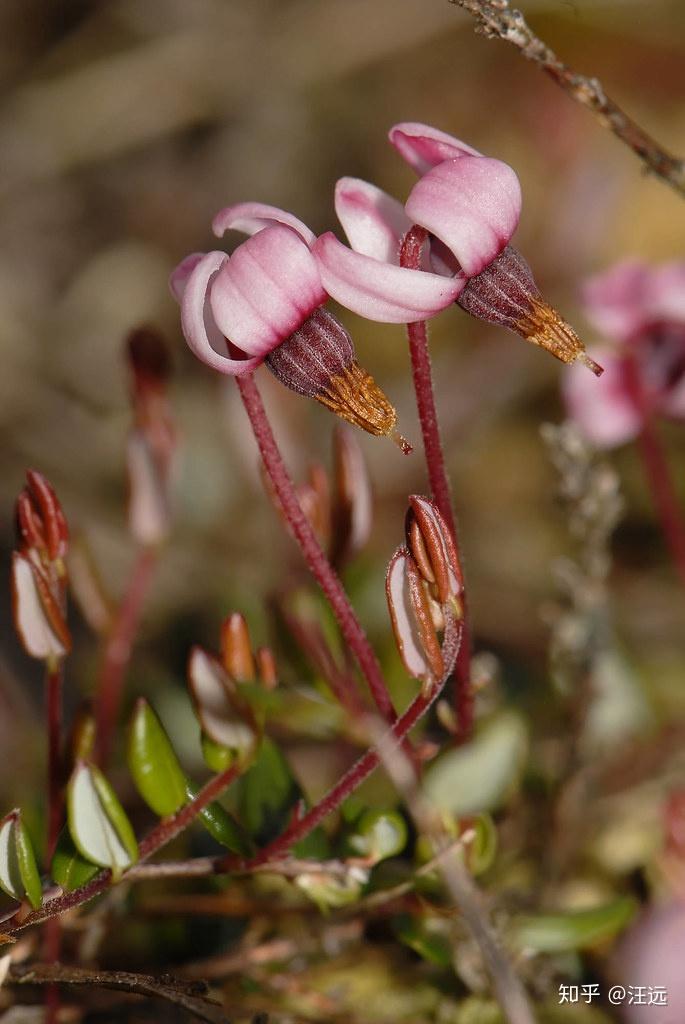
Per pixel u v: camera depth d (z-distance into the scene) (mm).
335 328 123
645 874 148
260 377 166
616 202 247
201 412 218
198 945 142
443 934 137
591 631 153
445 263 126
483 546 210
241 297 122
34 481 128
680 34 257
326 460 214
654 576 198
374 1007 141
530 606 197
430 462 130
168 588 197
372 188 127
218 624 181
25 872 125
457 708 137
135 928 142
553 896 148
